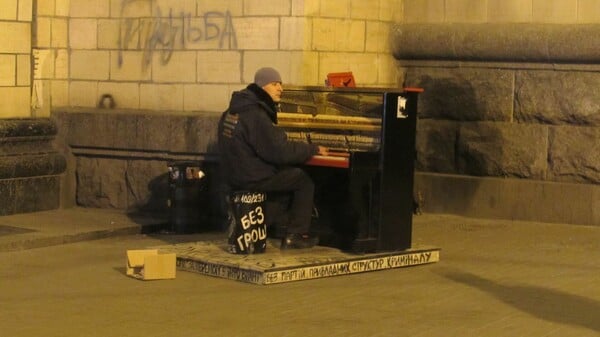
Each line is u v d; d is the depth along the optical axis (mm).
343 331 8547
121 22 14617
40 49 14578
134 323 8734
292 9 13406
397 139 11062
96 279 10477
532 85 14094
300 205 11031
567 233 13375
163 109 14414
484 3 14477
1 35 14000
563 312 9289
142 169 14461
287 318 8945
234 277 10367
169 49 14328
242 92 10867
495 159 14336
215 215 13859
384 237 11055
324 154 10945
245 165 10750
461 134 14562
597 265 11445
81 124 14648
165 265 10438
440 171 14773
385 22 14727
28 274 10734
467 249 12273
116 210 14625
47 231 12781
